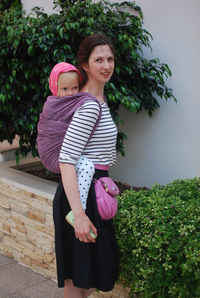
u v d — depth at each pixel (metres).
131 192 2.67
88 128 1.76
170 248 1.99
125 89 3.06
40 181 3.24
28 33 2.89
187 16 2.96
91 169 1.85
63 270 1.94
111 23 2.99
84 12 2.98
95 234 1.83
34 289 2.90
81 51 1.92
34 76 3.14
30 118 3.22
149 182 3.53
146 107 3.24
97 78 1.89
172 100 3.21
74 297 2.05
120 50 3.08
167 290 2.08
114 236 2.13
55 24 2.94
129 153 3.64
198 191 2.63
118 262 2.23
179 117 3.18
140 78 3.28
